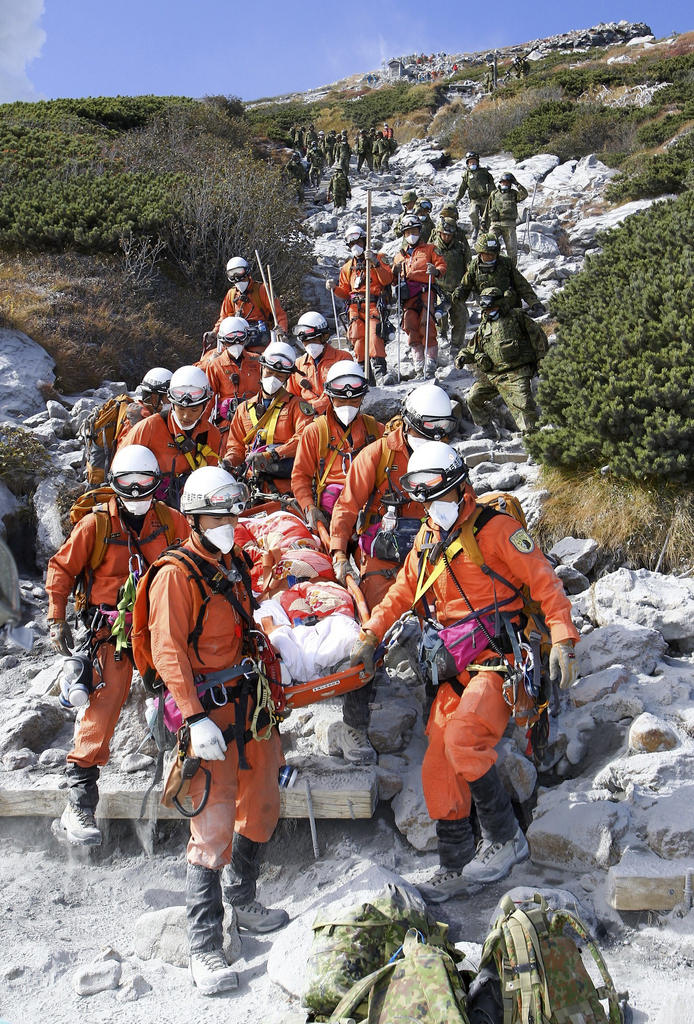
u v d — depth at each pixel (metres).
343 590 4.43
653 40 42.28
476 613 3.51
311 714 4.59
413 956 2.47
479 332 7.64
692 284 6.64
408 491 3.51
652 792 3.64
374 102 43.06
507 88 34.59
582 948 3.10
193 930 3.21
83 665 3.95
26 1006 3.06
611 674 4.31
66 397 9.81
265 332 8.35
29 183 15.53
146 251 14.07
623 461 5.86
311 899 3.71
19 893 3.88
